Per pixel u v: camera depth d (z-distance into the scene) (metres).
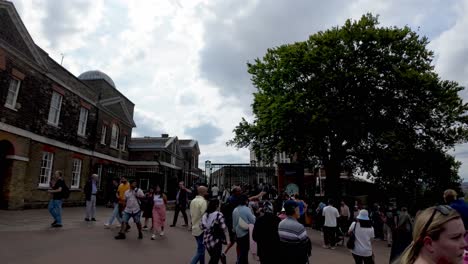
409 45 20.72
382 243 14.27
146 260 7.10
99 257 7.01
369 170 22.91
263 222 4.72
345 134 20.16
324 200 19.55
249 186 17.78
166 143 36.03
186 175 46.44
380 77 19.16
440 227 1.66
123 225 9.40
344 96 20.05
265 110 22.42
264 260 4.48
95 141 23.00
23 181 15.12
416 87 18.92
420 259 1.73
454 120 20.44
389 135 19.02
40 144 16.77
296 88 22.02
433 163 21.38
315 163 25.06
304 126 20.52
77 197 20.44
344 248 11.46
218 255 5.78
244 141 26.41
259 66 25.20
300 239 4.32
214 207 6.04
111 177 24.11
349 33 20.44
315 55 20.33
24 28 15.19
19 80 15.20
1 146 14.65
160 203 10.36
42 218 12.44
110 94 27.30
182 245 9.14
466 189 24.39
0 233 8.52
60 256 6.80
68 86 19.48
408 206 22.72
